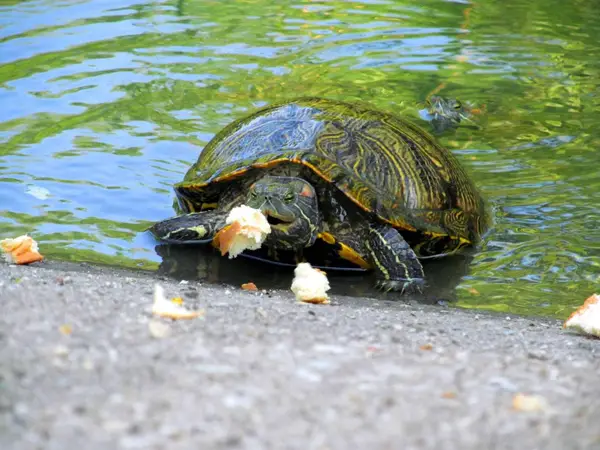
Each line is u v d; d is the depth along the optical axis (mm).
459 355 4031
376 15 13562
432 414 3178
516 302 6492
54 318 3898
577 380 3738
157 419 2945
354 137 7230
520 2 14281
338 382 3424
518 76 11445
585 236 7617
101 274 6211
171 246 7215
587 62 11875
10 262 6441
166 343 3674
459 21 13367
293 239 6844
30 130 9281
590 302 5520
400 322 5055
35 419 2875
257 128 7457
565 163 9109
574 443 3016
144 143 9086
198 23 12906
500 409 3271
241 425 2961
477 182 8664
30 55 11297
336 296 6430
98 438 2785
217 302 4938
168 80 10773
